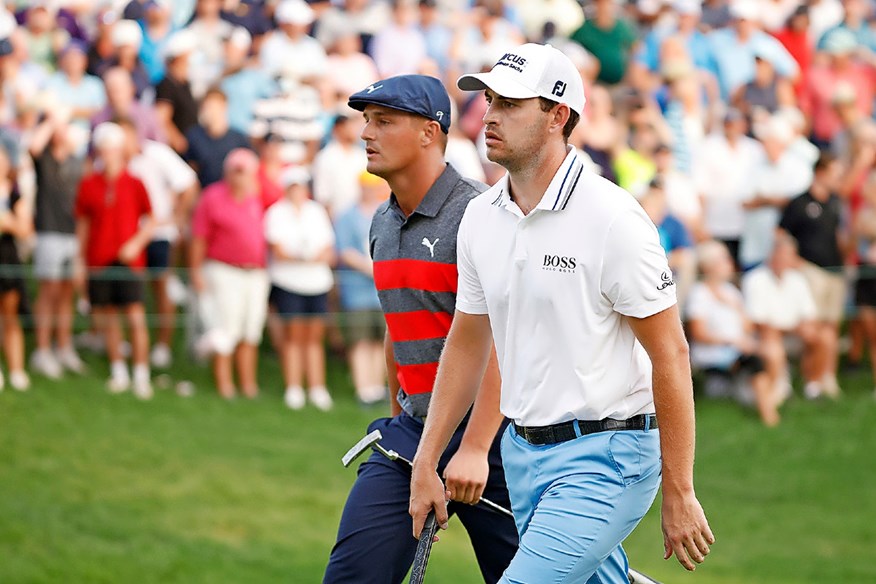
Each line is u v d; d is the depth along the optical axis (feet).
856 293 128.47
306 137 115.44
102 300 108.37
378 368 115.03
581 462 43.06
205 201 109.91
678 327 42.04
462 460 47.67
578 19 137.49
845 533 100.42
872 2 148.66
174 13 121.39
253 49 119.75
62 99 111.34
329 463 102.01
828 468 112.88
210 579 78.64
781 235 122.93
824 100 140.36
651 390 43.65
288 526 89.35
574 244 41.88
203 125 113.80
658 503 104.42
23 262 107.14
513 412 44.60
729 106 133.90
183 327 115.55
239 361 112.98
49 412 103.40
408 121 50.29
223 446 102.94
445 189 51.01
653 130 123.54
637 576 47.39
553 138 42.63
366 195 112.78
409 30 127.85
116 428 102.83
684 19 136.77
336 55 123.44
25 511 86.28
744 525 101.19
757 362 121.60
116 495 91.45
